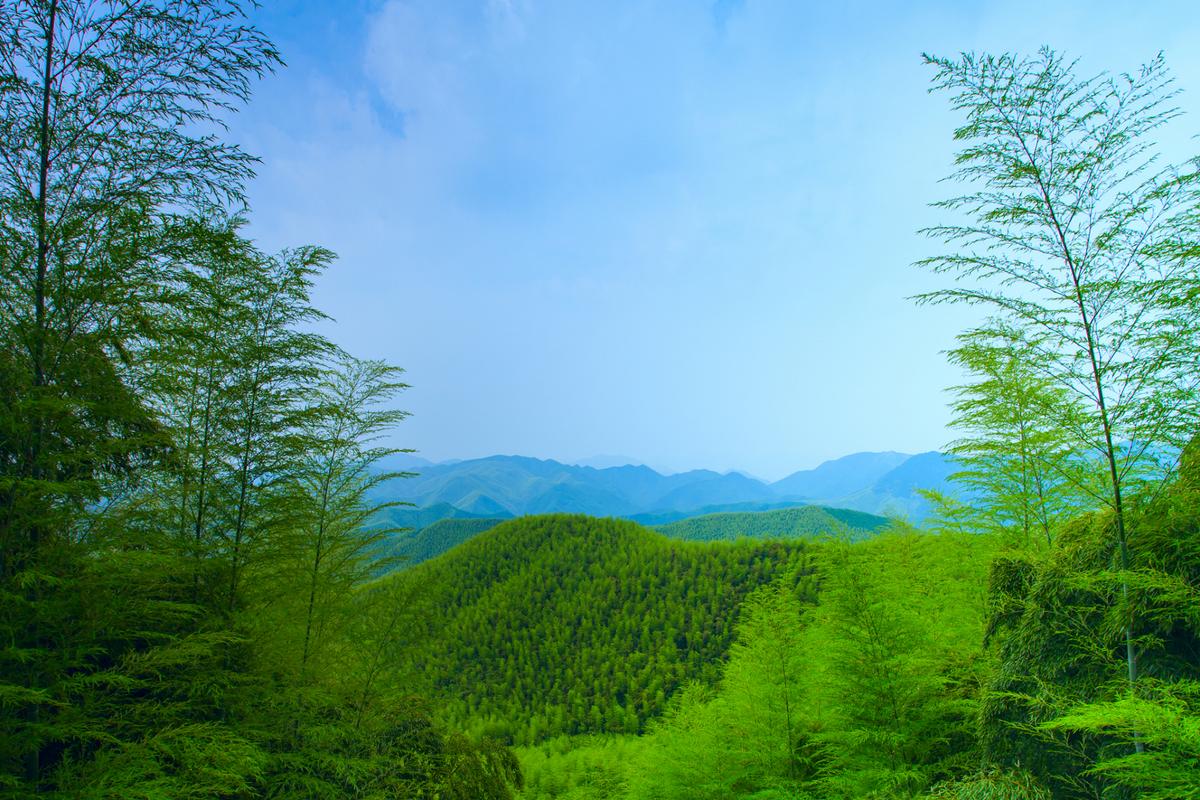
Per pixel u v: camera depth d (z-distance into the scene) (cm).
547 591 9262
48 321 548
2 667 520
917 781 843
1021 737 695
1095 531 671
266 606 893
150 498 761
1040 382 688
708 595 8262
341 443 1125
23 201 535
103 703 612
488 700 6725
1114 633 590
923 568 1449
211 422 893
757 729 1209
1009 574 906
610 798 2164
